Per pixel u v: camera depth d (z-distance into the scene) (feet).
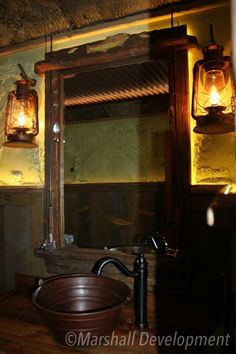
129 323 3.56
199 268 3.96
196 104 4.02
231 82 3.79
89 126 7.80
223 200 1.46
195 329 3.40
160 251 4.37
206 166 4.05
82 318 2.86
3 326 3.58
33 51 5.21
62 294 3.57
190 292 4.00
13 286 5.14
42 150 5.07
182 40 4.02
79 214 7.06
